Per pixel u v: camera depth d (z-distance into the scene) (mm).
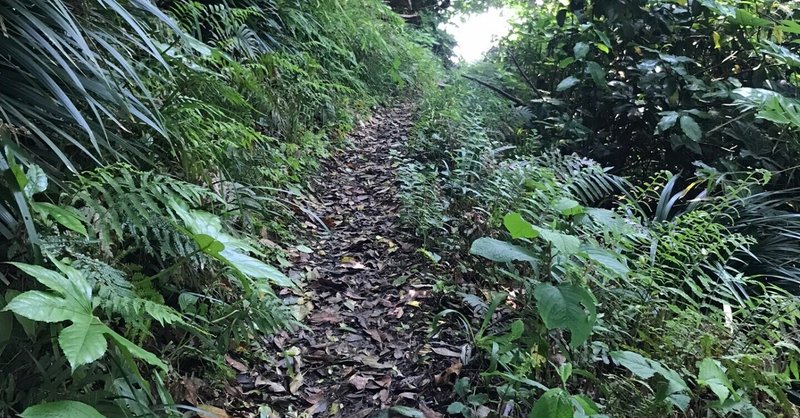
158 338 1820
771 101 2805
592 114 4301
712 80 3711
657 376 1691
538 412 1284
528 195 2752
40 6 1587
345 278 2779
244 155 2934
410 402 1898
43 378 1234
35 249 1264
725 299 2309
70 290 1066
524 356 1832
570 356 1851
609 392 1672
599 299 2020
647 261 2215
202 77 2607
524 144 4543
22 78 1610
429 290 2598
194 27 3244
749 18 3543
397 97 7098
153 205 1634
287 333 2254
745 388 1622
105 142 1823
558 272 2012
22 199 1255
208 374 1832
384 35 7473
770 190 3160
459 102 5312
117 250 1787
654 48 4102
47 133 1724
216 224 1717
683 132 3486
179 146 2322
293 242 3016
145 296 1478
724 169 3334
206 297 1851
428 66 8055
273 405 1867
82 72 1656
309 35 5215
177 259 1899
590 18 4277
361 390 1970
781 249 2562
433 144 4500
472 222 3027
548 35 4910
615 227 2020
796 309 1857
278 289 2541
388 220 3447
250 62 3805
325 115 4766
